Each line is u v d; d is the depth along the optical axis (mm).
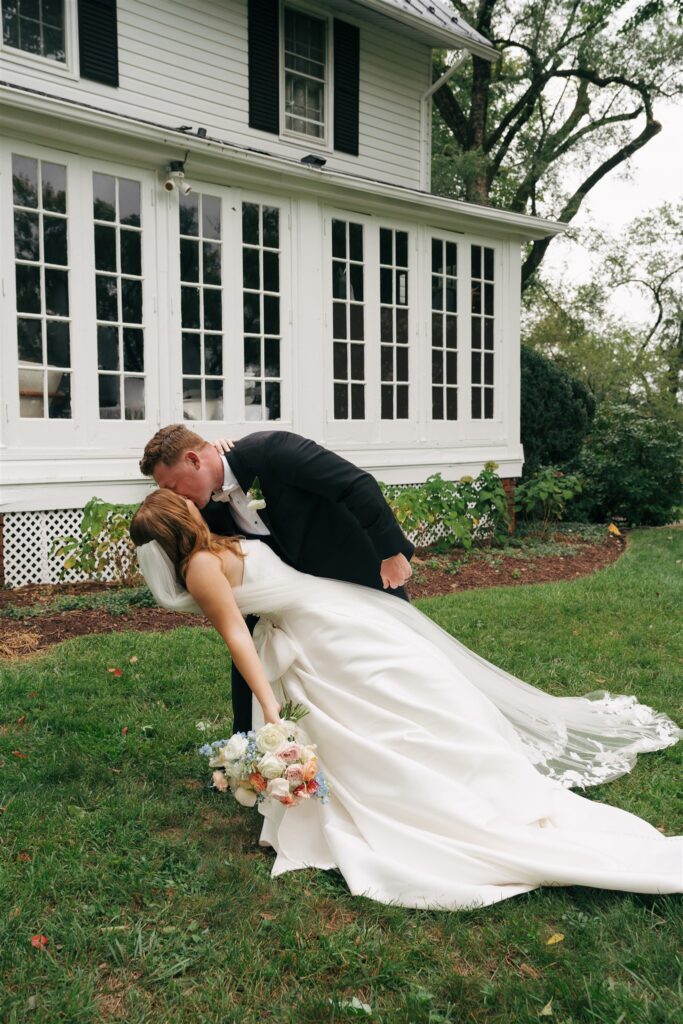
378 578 3082
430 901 2420
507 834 2529
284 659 2852
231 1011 1953
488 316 11227
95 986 2062
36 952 2160
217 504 3021
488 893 2430
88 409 7594
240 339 8664
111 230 7723
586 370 26375
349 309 9672
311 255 9195
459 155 18672
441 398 10688
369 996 2043
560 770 3314
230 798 3133
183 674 4562
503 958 2186
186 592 2846
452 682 2820
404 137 11234
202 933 2266
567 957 2178
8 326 7051
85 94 8188
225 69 9242
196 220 8328
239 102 9391
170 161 7875
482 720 2812
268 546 3031
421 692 2754
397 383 10195
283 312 9031
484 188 19062
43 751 3506
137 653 4977
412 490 8930
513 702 3463
